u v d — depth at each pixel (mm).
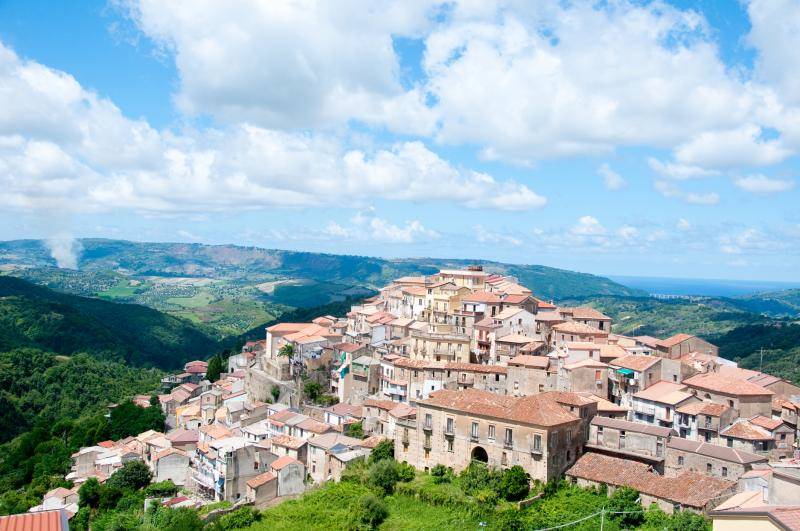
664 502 90688
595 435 111875
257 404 172250
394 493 109312
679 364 124188
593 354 136625
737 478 94312
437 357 156750
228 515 107438
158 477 139375
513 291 187750
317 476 126375
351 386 161375
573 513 91125
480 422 109250
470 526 93250
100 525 117812
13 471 174000
